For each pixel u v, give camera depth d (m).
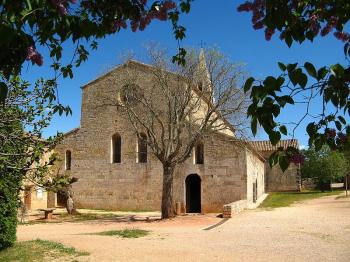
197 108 32.12
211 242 15.81
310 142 4.29
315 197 43.91
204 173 31.69
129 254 13.19
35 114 7.82
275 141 3.77
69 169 36.72
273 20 4.05
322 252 13.45
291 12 4.38
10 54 3.51
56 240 16.09
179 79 26.92
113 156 35.53
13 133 7.46
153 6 5.52
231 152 31.17
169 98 27.19
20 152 7.39
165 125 32.00
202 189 31.62
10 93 7.60
